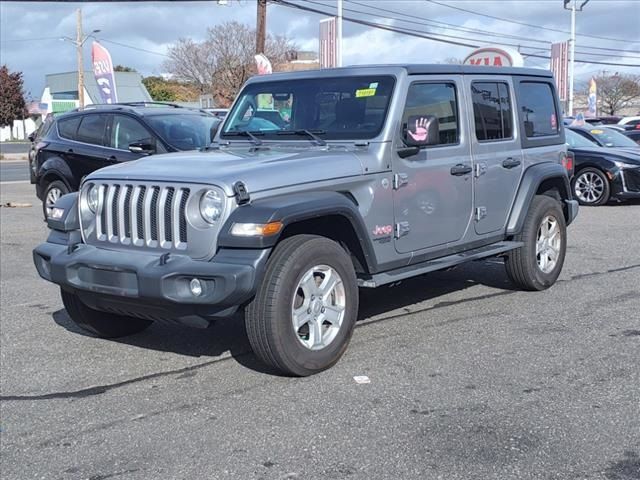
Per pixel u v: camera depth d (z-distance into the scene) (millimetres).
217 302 4633
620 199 14195
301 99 6152
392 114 5695
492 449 4023
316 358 5094
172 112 11047
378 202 5574
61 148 11617
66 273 5270
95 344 6078
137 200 5098
